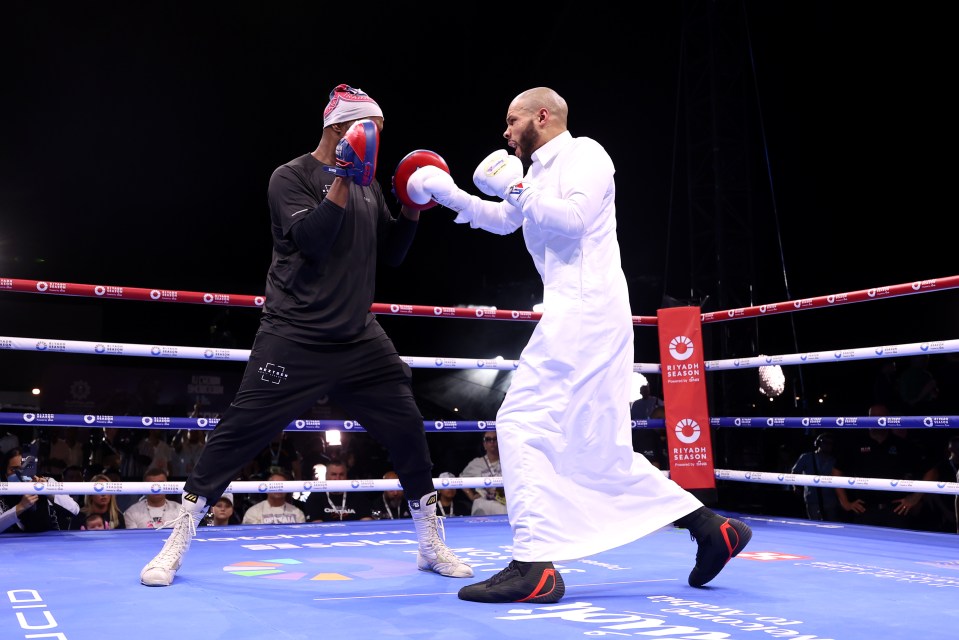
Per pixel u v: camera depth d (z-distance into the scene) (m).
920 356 7.28
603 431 2.01
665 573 2.31
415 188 2.24
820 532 3.38
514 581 1.84
